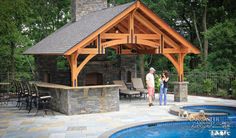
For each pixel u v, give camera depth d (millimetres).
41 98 14070
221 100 17875
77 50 13883
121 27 17219
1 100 18984
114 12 15633
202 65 26484
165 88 16375
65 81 20188
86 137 9906
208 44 30875
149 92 15953
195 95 20562
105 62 20547
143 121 11984
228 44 23656
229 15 28031
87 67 19984
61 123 12102
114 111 14594
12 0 19703
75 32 16484
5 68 25344
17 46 26438
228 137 10773
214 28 23922
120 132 10383
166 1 28391
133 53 20359
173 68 27938
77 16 21031
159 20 15633
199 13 30422
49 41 18828
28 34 30438
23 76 25641
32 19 27875
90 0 21250
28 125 11820
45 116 13648
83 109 14023
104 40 16594
